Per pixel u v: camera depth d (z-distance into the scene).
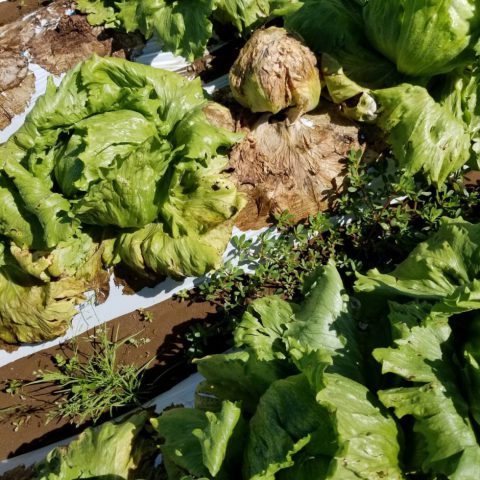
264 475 0.51
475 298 0.54
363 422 0.53
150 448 0.70
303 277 0.82
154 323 0.85
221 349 0.82
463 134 0.79
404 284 0.63
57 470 0.68
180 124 0.79
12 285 0.84
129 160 0.74
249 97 0.81
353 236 0.85
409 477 0.54
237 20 0.89
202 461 0.57
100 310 0.86
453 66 0.77
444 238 0.66
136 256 0.81
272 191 0.83
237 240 0.83
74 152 0.77
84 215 0.79
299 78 0.77
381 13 0.76
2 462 0.79
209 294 0.83
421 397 0.53
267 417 0.54
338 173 0.84
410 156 0.79
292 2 0.85
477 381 0.54
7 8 1.05
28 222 0.81
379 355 0.54
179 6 0.86
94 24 0.95
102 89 0.79
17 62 0.96
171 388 0.81
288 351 0.59
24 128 0.81
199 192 0.78
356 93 0.80
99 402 0.80
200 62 0.95
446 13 0.70
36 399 0.83
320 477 0.50
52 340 0.86
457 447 0.51
